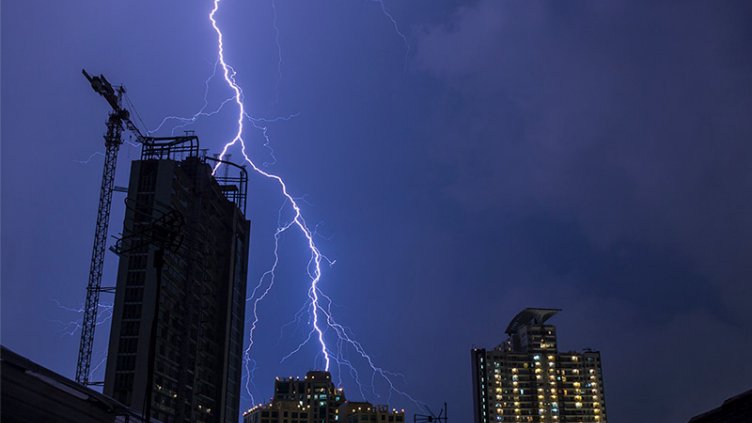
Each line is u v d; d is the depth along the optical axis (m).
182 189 118.31
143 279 105.12
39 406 23.75
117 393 99.56
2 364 22.59
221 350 131.12
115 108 135.25
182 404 110.31
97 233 130.12
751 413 21.30
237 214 146.88
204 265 125.12
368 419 185.25
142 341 102.00
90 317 125.12
